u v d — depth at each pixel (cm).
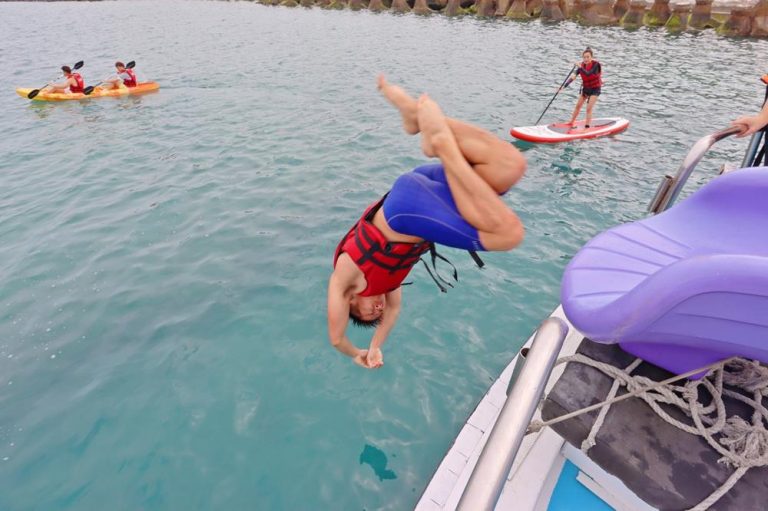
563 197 894
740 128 387
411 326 588
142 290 658
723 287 169
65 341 575
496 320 598
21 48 2519
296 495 412
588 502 240
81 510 403
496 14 3341
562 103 1477
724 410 213
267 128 1282
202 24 3312
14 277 689
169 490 417
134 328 592
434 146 158
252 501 409
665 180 379
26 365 542
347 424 472
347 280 208
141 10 4362
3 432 467
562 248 741
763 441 198
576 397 229
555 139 1159
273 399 498
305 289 653
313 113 1400
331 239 765
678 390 222
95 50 2423
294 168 1031
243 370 532
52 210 878
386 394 502
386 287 208
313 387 511
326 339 572
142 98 1577
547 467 249
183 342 570
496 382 316
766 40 2369
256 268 698
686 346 205
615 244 261
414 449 448
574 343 298
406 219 167
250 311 616
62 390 512
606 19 2952
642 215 826
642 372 237
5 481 426
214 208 868
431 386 510
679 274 174
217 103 1512
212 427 470
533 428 231
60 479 426
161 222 826
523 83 1697
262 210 857
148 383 518
